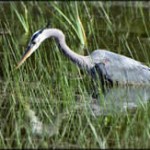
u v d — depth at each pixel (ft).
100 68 57.88
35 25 71.72
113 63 58.54
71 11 76.95
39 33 57.77
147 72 59.11
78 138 42.55
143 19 72.74
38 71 57.41
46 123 45.47
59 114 47.52
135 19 78.54
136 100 52.60
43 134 43.14
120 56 59.26
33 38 57.57
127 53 64.59
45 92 51.85
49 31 58.23
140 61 62.54
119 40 69.15
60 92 52.19
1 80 55.36
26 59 61.11
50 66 58.95
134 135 43.47
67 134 43.47
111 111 48.57
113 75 58.08
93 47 66.54
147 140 42.55
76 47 66.54
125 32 72.54
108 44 67.72
